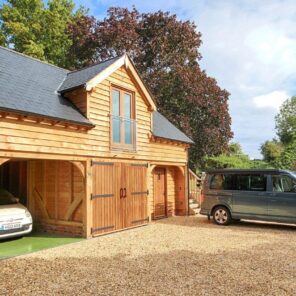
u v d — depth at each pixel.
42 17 28.80
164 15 25.83
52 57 29.09
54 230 11.03
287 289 5.24
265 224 12.56
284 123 58.75
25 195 11.99
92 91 10.31
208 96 26.02
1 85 8.91
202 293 5.08
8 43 27.77
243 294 5.04
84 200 9.99
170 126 16.14
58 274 6.21
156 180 14.65
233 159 25.95
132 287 5.39
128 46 24.47
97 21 26.19
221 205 12.52
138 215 12.14
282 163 26.67
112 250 8.23
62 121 8.93
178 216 15.31
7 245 9.08
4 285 5.59
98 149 10.44
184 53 26.33
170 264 6.79
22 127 8.12
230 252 7.86
